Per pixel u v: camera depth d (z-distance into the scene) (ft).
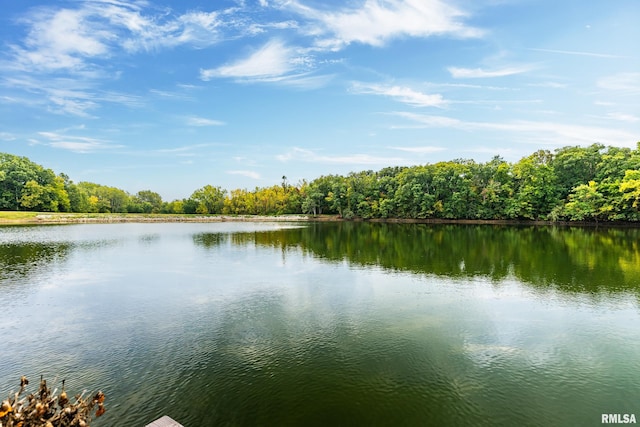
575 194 211.41
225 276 78.79
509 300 59.57
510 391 32.76
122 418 28.78
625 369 36.78
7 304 58.65
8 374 36.11
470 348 41.55
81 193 393.70
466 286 68.74
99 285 71.05
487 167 262.06
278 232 191.42
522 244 127.85
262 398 31.48
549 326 48.21
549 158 259.39
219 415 29.22
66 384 34.12
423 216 274.57
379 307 56.18
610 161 209.05
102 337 44.98
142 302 59.52
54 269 86.69
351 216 325.42
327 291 65.67
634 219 192.24
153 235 172.24
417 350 40.96
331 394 32.04
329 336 44.96
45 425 16.69
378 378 34.81
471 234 169.17
